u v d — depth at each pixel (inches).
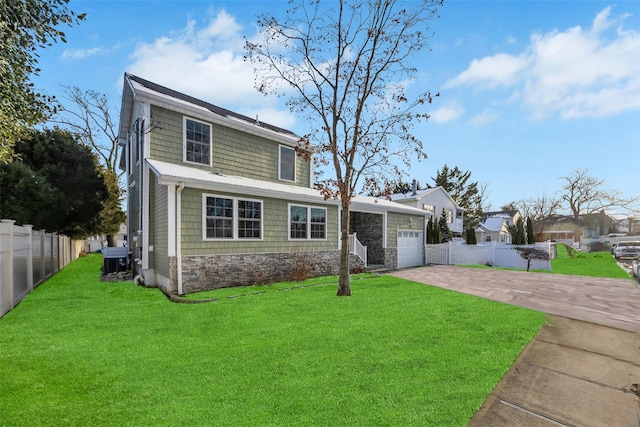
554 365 159.8
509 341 191.6
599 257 1003.3
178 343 194.5
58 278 492.1
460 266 731.4
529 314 255.0
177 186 362.3
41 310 282.7
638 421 113.5
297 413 117.4
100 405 123.7
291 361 164.4
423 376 145.9
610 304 304.2
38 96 286.8
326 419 113.4
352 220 706.8
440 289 386.0
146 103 430.9
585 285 431.5
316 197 500.4
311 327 223.1
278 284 422.6
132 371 154.3
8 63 230.1
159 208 409.4
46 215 610.9
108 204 963.3
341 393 131.3
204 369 156.2
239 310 276.1
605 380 144.4
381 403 123.6
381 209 644.7
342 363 161.2
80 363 163.9
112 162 1054.4
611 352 177.5
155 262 424.5
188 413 118.0
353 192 379.6
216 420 113.6
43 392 133.5
